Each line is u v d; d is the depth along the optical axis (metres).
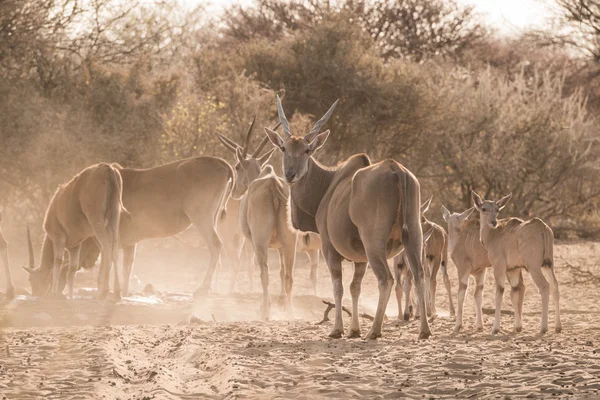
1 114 107.06
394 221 37.75
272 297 63.53
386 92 142.88
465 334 41.97
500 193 135.00
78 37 121.38
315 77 149.25
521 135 136.50
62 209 56.91
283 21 196.88
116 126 111.56
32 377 30.39
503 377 28.02
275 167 111.31
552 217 142.00
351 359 32.78
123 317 51.88
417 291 38.22
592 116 158.50
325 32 152.00
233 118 119.69
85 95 115.38
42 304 52.78
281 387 28.06
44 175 107.81
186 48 155.00
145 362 34.25
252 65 150.12
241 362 32.22
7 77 111.75
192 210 60.94
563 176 135.25
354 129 143.50
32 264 62.38
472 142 137.88
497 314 42.53
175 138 112.69
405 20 199.50
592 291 71.31
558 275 84.88
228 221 68.88
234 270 68.12
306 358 33.12
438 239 50.47
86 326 46.25
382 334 41.75
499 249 42.56
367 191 37.62
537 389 25.64
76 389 28.36
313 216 42.94
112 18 121.69
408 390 26.72
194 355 35.66
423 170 141.62
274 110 133.75
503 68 199.00
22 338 39.16
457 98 143.00
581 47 146.50
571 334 40.81
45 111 107.19
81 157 107.75
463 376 28.67
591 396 24.38
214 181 61.09
